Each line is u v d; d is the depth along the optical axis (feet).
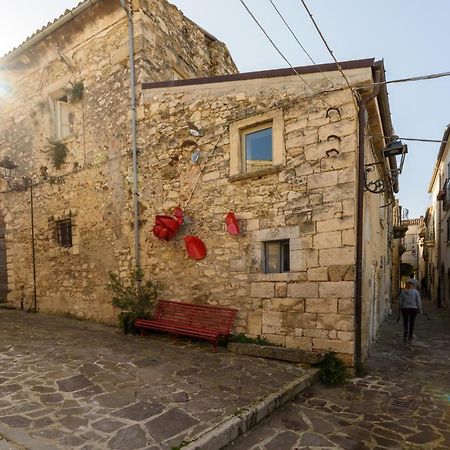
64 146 28.94
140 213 23.86
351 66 16.46
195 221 21.29
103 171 26.12
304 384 14.10
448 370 17.28
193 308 20.67
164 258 22.52
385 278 38.63
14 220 33.71
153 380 13.66
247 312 18.94
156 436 9.21
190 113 21.81
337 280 16.22
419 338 26.40
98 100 26.50
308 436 10.30
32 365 15.17
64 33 27.86
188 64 29.01
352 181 16.12
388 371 16.96
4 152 34.65
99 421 10.02
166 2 26.91
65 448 8.51
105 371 14.57
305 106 17.57
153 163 23.34
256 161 19.66
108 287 24.18
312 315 16.81
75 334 21.97
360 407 12.51
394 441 10.12
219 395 12.21
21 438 8.89
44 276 30.63
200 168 21.24
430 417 11.78
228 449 9.49
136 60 24.09
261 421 11.24
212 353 17.89
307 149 17.42
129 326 22.35
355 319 15.96
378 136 21.83
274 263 18.72
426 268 84.99
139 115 23.98
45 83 30.53
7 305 33.63
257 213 18.89
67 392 12.17
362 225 16.46
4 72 33.12
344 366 15.74
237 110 19.90
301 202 17.46
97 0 24.50
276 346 17.57
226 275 19.85
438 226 58.18
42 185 30.89
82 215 27.48
